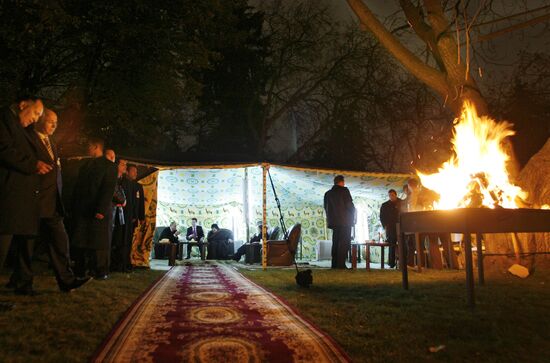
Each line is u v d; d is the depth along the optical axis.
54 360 2.46
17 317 3.37
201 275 7.28
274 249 10.51
